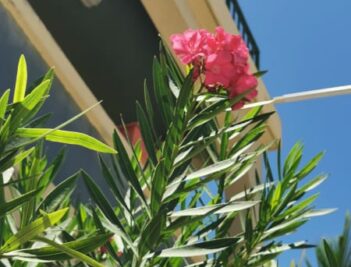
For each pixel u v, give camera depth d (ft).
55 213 5.99
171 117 8.36
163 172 8.14
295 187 9.78
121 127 22.63
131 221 8.67
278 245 9.72
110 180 8.64
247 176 23.71
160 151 8.54
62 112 18.10
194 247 8.03
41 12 23.67
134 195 9.29
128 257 8.43
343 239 11.91
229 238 8.08
